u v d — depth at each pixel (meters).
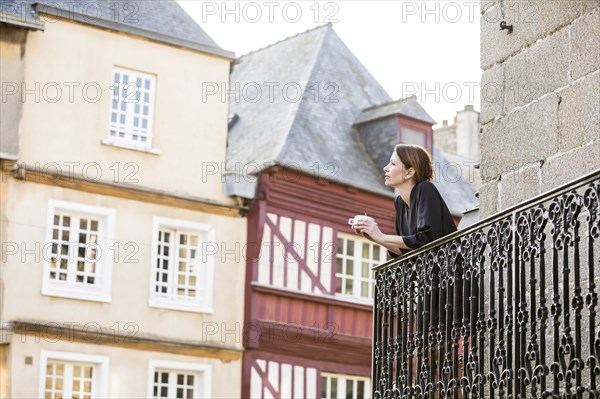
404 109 40.62
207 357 34.81
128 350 33.59
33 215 32.62
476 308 11.91
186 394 34.59
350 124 40.97
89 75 34.09
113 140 34.16
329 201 37.97
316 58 42.31
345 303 37.78
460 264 11.99
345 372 37.66
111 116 34.34
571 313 11.95
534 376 10.38
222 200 35.75
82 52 34.06
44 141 33.09
